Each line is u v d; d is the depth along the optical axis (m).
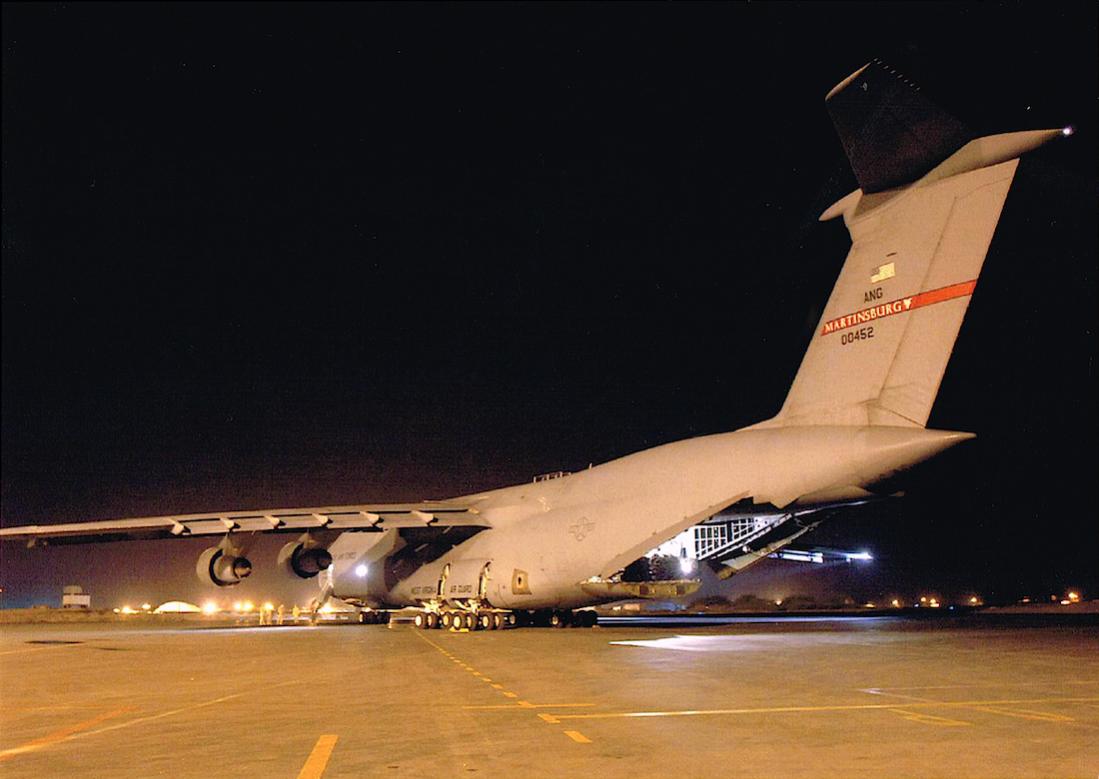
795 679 11.65
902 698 9.80
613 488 23.39
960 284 16.62
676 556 23.34
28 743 8.01
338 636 24.81
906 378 17.41
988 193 16.31
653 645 18.14
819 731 7.82
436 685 11.95
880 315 18.00
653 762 6.64
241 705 10.35
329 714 9.45
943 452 16.84
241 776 6.41
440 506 27.86
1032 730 7.79
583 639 20.67
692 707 9.35
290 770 6.58
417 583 29.44
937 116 15.78
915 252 17.41
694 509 20.86
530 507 26.27
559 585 24.28
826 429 18.67
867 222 18.47
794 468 18.95
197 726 8.82
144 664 16.31
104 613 53.94
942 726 8.02
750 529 22.55
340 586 33.69
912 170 17.23
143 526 27.91
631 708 9.37
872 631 21.58
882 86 15.21
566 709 9.41
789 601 58.00
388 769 6.55
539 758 6.86
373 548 31.84
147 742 7.94
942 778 6.02
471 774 6.34
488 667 14.27
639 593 23.27
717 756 6.82
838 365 18.81
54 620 51.25
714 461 20.81
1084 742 7.24
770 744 7.26
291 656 17.61
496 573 25.94
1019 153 15.80
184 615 55.25
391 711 9.59
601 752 7.05
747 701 9.70
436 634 24.73
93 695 11.68
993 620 27.05
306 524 27.31
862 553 25.56
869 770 6.27
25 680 13.70
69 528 27.86
